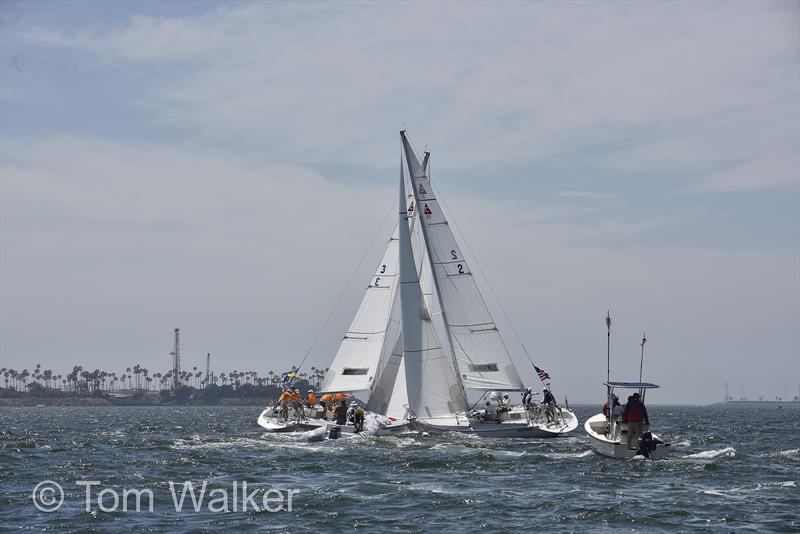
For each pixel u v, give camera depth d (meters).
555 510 63.84
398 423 121.75
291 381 129.12
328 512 63.28
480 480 78.94
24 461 97.75
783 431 187.00
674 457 97.75
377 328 131.25
